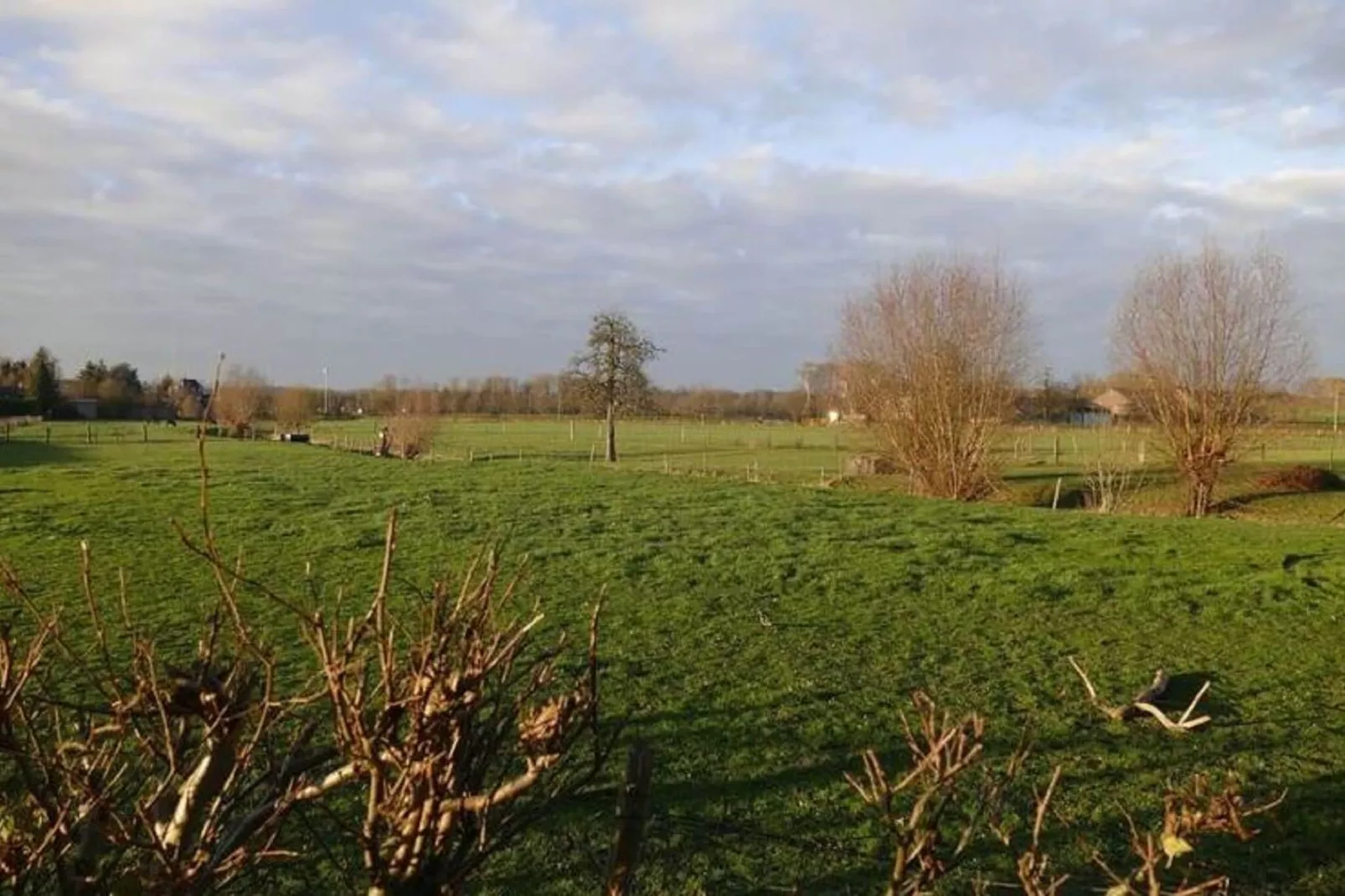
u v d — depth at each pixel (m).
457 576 15.48
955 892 6.71
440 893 3.10
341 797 7.30
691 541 18.98
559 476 30.39
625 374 59.91
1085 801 8.20
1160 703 10.71
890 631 13.43
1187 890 4.12
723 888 6.73
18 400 84.88
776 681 11.05
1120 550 18.64
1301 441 62.38
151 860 3.27
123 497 24.09
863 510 23.58
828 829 7.56
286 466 33.25
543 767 3.09
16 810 3.29
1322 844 7.52
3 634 3.26
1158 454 38.31
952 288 36.66
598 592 14.98
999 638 13.19
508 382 116.62
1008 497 37.62
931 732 3.96
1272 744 9.59
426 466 34.38
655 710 10.02
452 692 2.94
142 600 13.66
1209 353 35.78
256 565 16.38
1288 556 18.16
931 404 36.66
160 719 3.43
